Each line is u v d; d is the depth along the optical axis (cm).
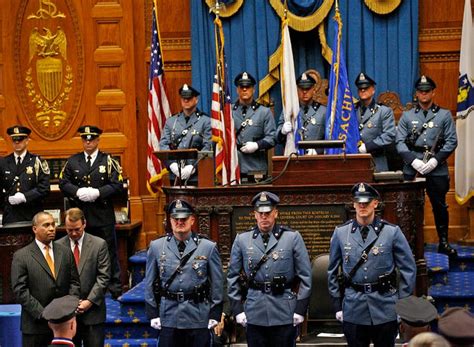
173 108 1100
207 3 1070
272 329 705
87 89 1108
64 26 1105
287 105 975
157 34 1043
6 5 1106
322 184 821
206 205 835
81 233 768
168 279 711
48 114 1116
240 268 716
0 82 1110
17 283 731
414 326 523
